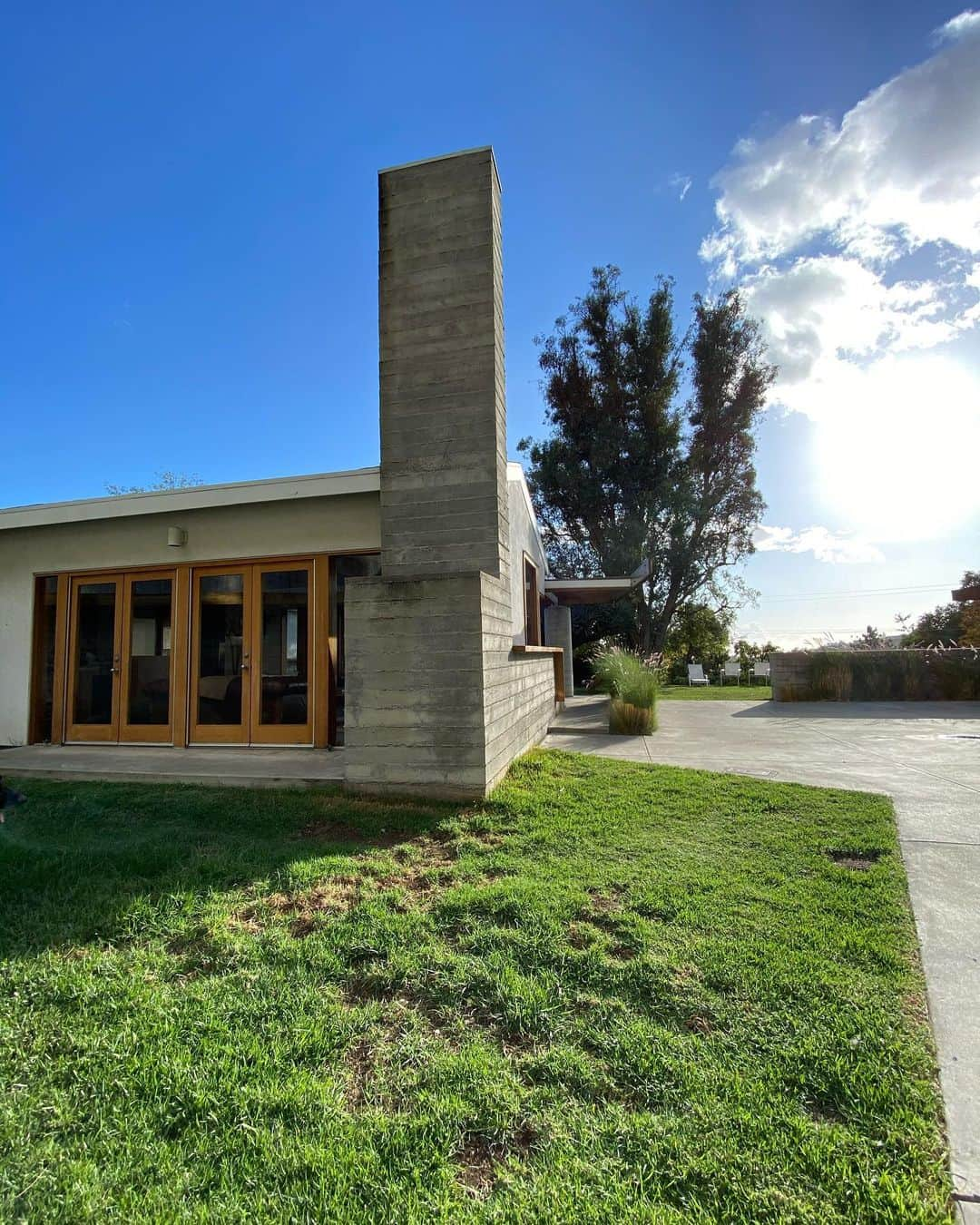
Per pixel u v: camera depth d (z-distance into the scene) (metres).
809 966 2.38
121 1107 1.73
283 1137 1.62
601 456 22.52
